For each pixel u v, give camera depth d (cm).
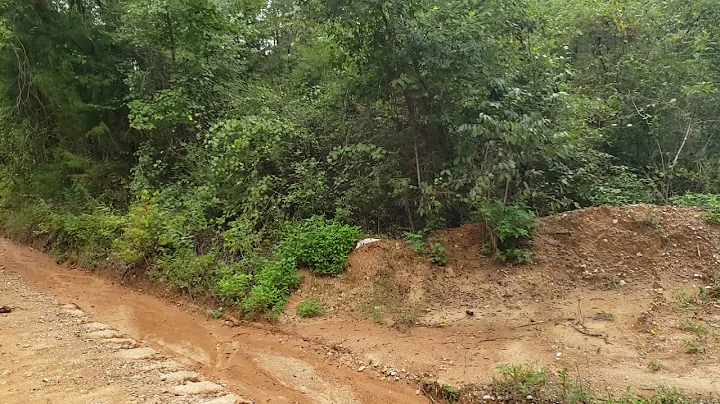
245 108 1001
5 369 474
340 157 862
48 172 1213
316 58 1062
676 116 921
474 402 434
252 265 740
